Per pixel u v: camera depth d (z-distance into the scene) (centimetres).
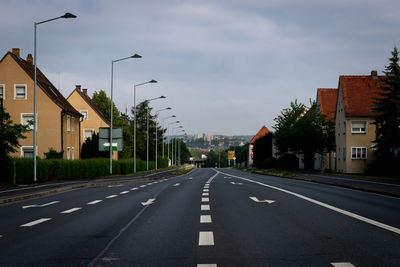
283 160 7156
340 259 591
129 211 1175
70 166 3484
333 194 1736
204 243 710
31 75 4744
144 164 6631
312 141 5700
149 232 823
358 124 5247
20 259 606
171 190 2066
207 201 1445
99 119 6619
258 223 929
